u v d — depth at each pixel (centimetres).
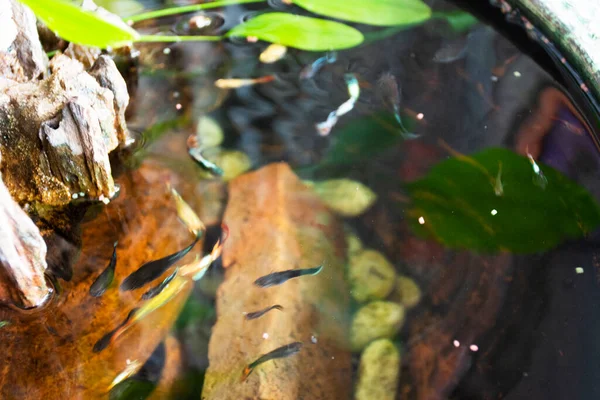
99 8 77
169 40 81
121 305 68
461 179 73
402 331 68
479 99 78
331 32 81
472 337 67
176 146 75
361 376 66
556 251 70
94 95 72
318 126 76
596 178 73
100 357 67
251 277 69
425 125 76
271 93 78
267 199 73
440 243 71
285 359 67
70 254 70
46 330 68
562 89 79
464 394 66
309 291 69
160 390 66
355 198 73
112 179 73
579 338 67
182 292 69
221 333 67
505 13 83
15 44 73
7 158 72
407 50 82
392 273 70
